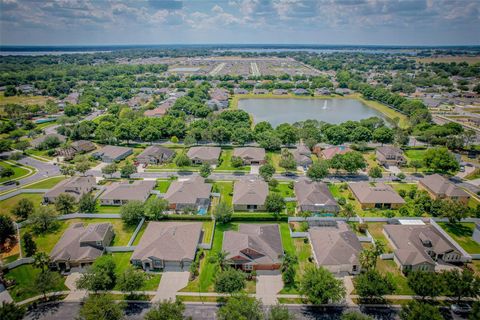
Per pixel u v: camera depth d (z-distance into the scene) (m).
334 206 105.69
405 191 118.31
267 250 83.50
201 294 73.81
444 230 98.12
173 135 182.25
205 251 88.19
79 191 116.25
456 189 114.12
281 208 102.81
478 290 68.38
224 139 171.12
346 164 131.62
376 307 70.38
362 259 76.31
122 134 172.12
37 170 142.50
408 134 187.38
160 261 81.12
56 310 69.62
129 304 70.81
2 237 91.38
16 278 78.25
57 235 95.06
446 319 67.19
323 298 67.69
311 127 182.25
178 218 102.44
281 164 137.62
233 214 103.62
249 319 61.62
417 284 69.50
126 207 99.19
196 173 138.38
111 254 86.56
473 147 167.62
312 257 85.38
